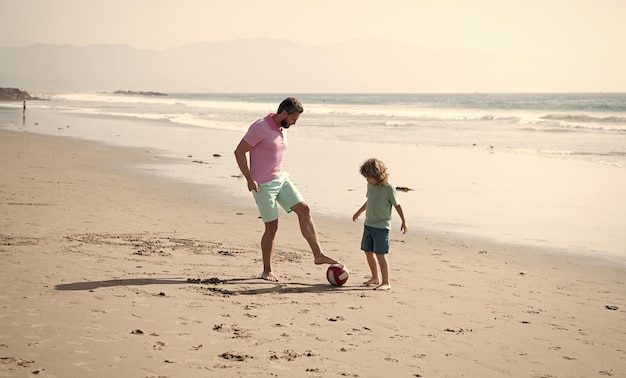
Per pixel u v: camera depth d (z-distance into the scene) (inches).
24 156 826.8
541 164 826.2
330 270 280.4
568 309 258.5
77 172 689.6
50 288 249.3
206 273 290.8
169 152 930.7
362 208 287.9
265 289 268.5
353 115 2129.7
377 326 223.5
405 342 207.6
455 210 514.9
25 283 255.0
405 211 511.2
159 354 184.2
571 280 311.1
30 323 205.6
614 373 188.1
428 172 748.6
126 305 231.3
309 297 258.8
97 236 361.1
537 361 196.1
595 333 227.1
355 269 318.7
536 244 396.5
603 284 305.0
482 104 3304.6
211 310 231.9
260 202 282.7
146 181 639.8
